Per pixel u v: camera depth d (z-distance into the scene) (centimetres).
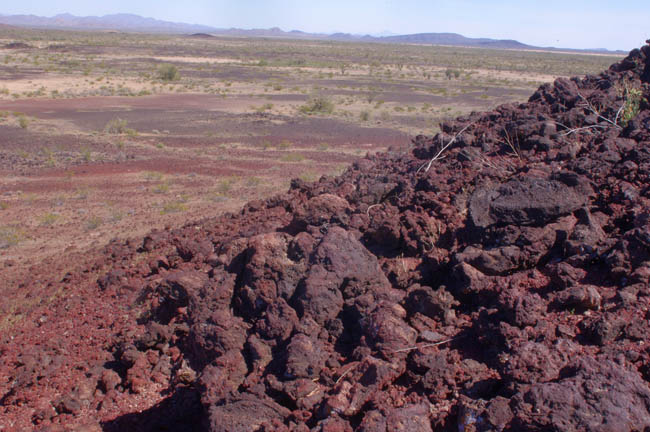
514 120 808
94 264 898
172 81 5744
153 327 524
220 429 364
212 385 412
